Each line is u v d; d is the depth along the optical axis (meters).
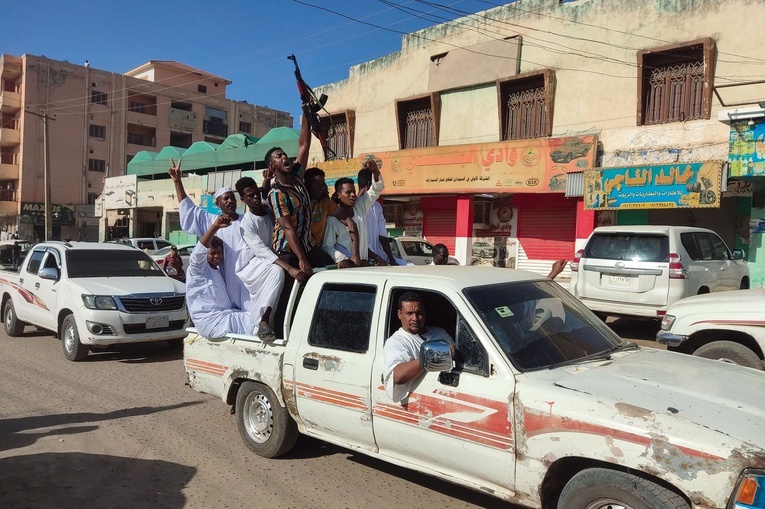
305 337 4.24
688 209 13.84
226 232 5.25
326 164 20.36
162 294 8.62
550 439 2.90
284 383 4.34
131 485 4.21
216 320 4.93
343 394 3.90
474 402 3.22
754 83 11.28
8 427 5.48
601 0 14.44
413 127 18.88
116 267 9.45
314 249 5.20
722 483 2.42
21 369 7.86
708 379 3.20
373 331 3.83
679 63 13.31
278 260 4.59
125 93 50.97
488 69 16.66
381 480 4.29
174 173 6.00
